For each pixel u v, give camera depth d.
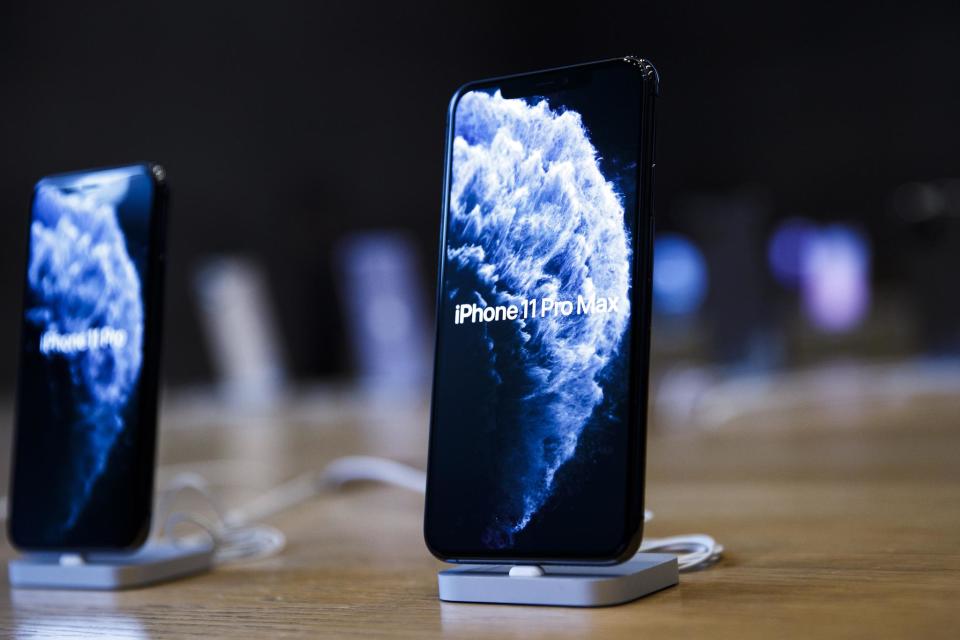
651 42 8.59
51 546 0.82
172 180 8.74
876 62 8.34
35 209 0.88
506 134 0.70
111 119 8.41
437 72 9.00
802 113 8.55
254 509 1.23
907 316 4.20
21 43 7.91
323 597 0.69
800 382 3.27
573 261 0.66
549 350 0.66
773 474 1.26
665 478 1.31
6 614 0.71
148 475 0.81
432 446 0.68
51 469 0.84
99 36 8.12
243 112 8.91
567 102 0.69
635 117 0.66
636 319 0.63
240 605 0.68
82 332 0.85
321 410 3.77
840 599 0.57
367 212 9.38
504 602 0.62
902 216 3.17
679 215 8.72
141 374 0.82
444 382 0.69
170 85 8.54
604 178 0.66
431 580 0.73
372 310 5.57
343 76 9.03
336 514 1.19
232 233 9.05
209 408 4.39
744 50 8.53
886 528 0.82
